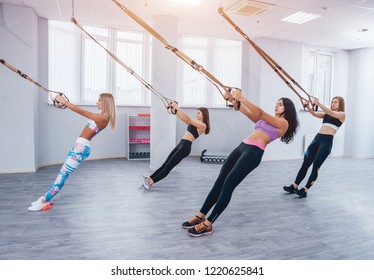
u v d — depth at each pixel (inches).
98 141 268.7
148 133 290.7
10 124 198.2
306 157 157.8
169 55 215.8
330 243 100.1
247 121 298.0
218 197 106.0
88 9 203.6
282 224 117.1
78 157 122.6
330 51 319.6
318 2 184.5
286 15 210.8
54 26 239.0
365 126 314.8
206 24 234.7
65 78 250.2
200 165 248.2
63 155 245.9
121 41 276.4
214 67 303.0
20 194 149.3
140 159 271.3
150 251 91.2
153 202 142.6
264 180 197.9
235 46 302.8
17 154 201.6
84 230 106.3
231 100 88.0
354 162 285.0
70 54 253.6
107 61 271.9
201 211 108.7
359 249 95.7
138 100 287.6
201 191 164.6
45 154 233.1
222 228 111.5
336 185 187.5
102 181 183.8
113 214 124.2
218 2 186.9
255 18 219.1
